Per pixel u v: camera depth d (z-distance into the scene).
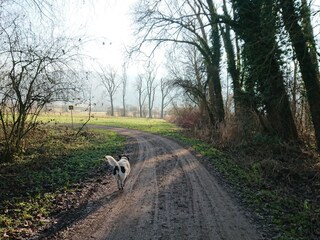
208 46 29.52
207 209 9.21
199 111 40.03
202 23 28.95
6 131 16.36
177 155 19.55
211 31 29.20
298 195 11.54
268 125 21.48
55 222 8.03
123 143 26.00
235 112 24.73
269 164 14.94
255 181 12.55
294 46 16.84
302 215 8.82
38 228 7.60
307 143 19.91
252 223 8.15
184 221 8.24
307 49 16.66
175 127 45.94
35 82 15.76
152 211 9.01
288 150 18.50
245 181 12.66
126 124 52.16
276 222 8.18
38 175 12.50
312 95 17.23
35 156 16.38
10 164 14.23
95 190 11.13
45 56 15.17
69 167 14.45
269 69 19.27
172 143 26.14
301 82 20.72
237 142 22.25
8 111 15.55
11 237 6.98
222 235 7.38
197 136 30.75
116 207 9.34
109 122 55.88
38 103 16.53
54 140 22.77
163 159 18.12
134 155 19.72
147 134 35.00
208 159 17.78
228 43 26.06
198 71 34.00
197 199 10.20
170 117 63.41
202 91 32.97
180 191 11.16
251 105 22.22
